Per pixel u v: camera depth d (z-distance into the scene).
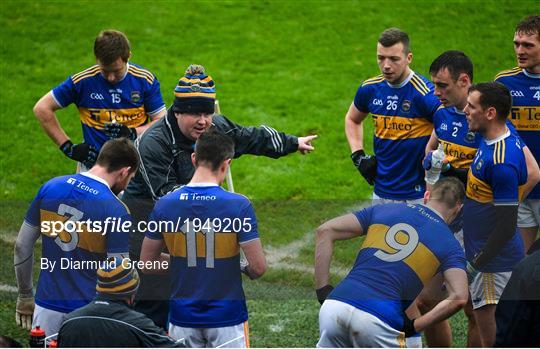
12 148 36.75
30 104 39.91
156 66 43.47
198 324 18.80
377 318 18.31
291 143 22.86
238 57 44.66
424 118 25.23
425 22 46.75
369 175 26.38
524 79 24.83
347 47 45.44
